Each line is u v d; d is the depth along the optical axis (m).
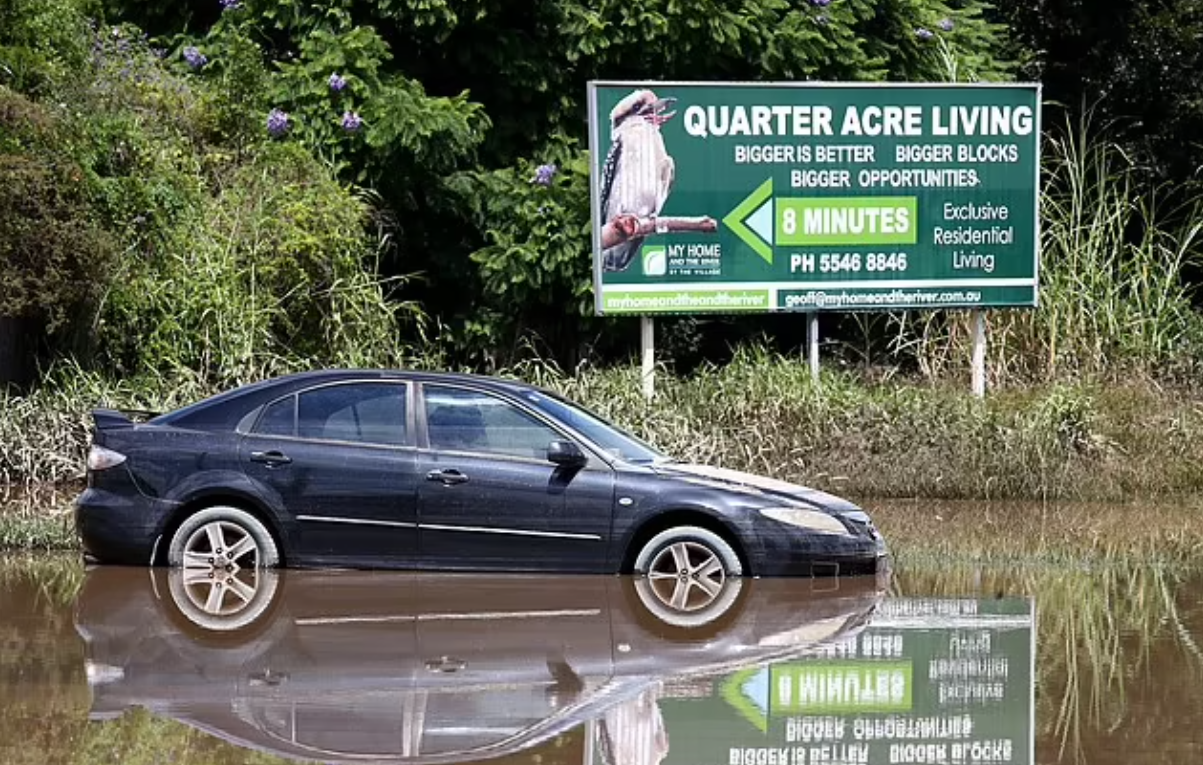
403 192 26.17
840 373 25.41
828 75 27.95
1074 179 27.95
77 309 21.81
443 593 15.16
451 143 25.55
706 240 24.22
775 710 11.26
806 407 23.02
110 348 22.36
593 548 15.80
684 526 15.85
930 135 24.92
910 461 22.50
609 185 23.91
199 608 14.38
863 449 22.67
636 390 22.95
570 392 22.94
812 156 24.53
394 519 15.81
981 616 14.62
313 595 15.01
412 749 10.14
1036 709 11.44
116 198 22.02
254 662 12.45
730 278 24.31
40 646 12.93
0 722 10.64
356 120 25.30
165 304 22.41
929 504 21.94
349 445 15.95
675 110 24.06
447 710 11.11
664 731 10.67
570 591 15.29
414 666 12.38
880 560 16.36
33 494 20.23
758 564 15.83
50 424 20.86
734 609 14.68
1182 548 18.72
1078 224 27.42
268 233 23.50
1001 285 25.20
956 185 25.05
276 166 24.64
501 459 15.90
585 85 27.47
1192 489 23.08
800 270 24.58
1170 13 34.16
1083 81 34.22
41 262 20.52
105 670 12.16
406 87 25.98
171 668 12.23
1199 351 26.89
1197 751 10.38
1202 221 29.09
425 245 26.89
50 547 17.52
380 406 16.08
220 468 15.95
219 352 22.38
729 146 24.25
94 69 24.58
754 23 27.20
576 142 27.27
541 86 27.00
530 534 15.81
